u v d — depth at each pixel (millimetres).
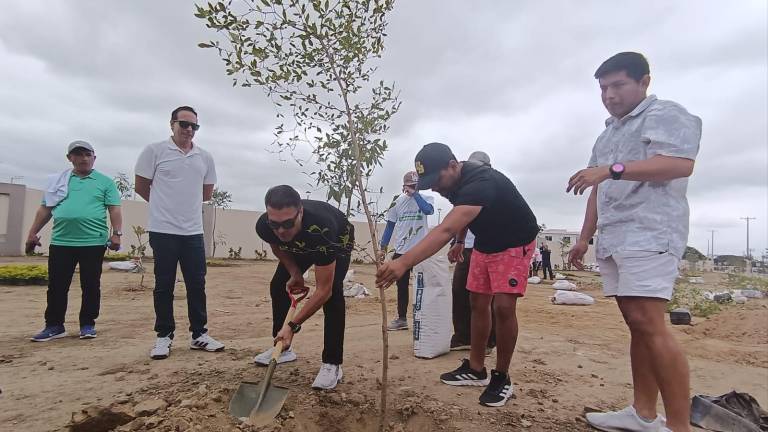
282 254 3465
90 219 4746
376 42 2707
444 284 4383
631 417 2756
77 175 4867
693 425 3039
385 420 2871
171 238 4109
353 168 2639
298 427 2688
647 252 2469
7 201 20547
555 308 8648
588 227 3129
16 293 8625
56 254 4738
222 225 26844
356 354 4348
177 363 3842
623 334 6043
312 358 4074
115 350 4297
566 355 4613
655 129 2428
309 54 2572
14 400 2982
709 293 11695
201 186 4379
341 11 2605
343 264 3365
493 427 2795
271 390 2920
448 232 2549
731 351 5203
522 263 3166
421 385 3490
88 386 3244
